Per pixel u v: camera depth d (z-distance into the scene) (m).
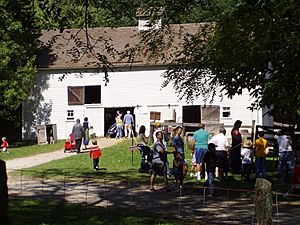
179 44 17.25
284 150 16.88
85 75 39.28
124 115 39.12
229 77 15.78
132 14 11.48
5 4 10.12
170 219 11.86
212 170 15.05
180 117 38.03
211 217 12.05
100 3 11.23
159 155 15.85
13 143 39.06
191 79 17.36
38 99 40.06
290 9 10.54
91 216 12.26
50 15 10.96
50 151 30.78
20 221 11.63
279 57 11.62
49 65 39.38
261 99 14.90
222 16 13.27
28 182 18.16
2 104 36.50
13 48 34.47
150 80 38.47
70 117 39.72
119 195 15.23
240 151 19.30
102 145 32.66
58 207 13.44
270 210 6.68
